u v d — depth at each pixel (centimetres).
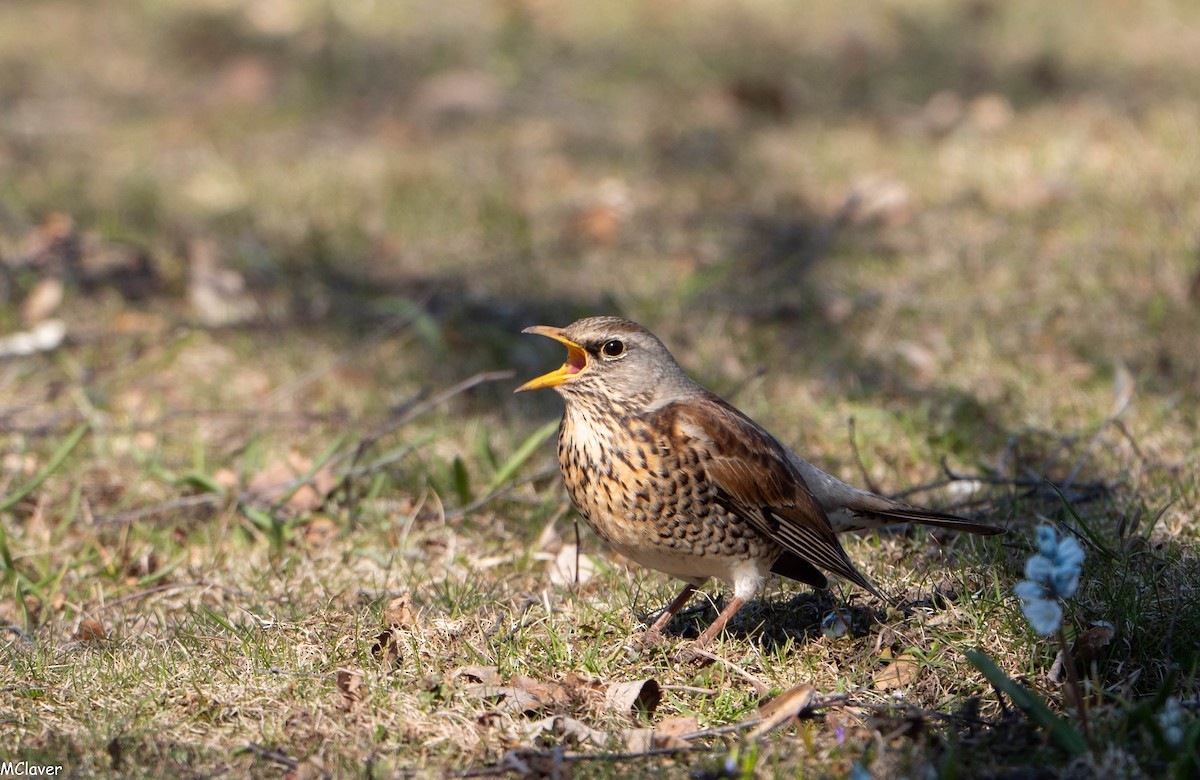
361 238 1562
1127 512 916
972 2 2236
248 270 1481
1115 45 2050
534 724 720
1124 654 761
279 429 1177
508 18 2320
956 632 790
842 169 1684
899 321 1314
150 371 1280
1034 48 2048
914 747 681
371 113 1994
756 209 1616
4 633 844
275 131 1931
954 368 1213
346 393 1239
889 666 770
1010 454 1045
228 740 713
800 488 812
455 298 1422
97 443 1136
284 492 1034
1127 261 1348
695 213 1611
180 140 1900
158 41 2325
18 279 1438
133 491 1035
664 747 702
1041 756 670
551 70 2131
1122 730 667
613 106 1981
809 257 1470
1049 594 661
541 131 1891
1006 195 1548
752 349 1277
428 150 1833
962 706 720
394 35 2288
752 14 2281
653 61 2131
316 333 1360
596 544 966
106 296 1426
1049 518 941
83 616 877
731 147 1798
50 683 773
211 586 911
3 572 941
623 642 807
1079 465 992
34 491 1066
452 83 2059
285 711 735
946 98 1906
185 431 1175
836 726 712
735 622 846
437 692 752
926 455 1080
